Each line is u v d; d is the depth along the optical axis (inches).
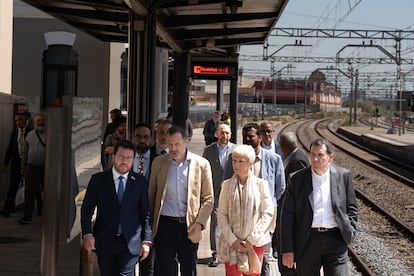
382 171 996.6
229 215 231.9
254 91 3868.1
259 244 227.8
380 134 1919.3
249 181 231.1
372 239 468.1
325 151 214.4
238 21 520.4
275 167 284.4
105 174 216.7
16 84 915.4
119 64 971.3
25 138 412.5
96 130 245.4
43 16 911.0
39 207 438.9
